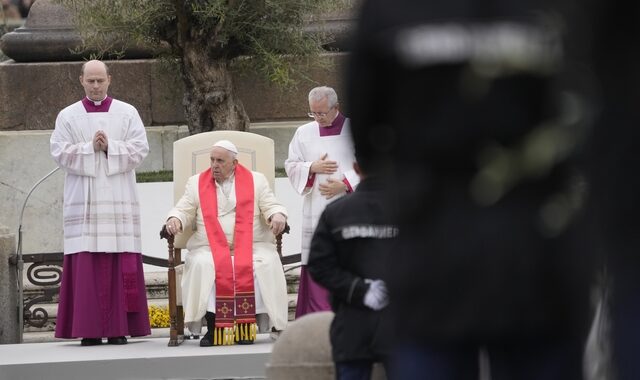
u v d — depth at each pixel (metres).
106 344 24.05
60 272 27.03
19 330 25.84
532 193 6.98
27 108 31.41
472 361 7.16
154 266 29.30
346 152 23.91
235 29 29.12
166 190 29.47
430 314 6.98
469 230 6.93
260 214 23.78
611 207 7.05
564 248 6.95
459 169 6.99
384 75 7.11
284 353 12.98
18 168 30.55
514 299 6.89
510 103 6.90
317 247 12.27
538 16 6.87
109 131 24.27
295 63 30.47
